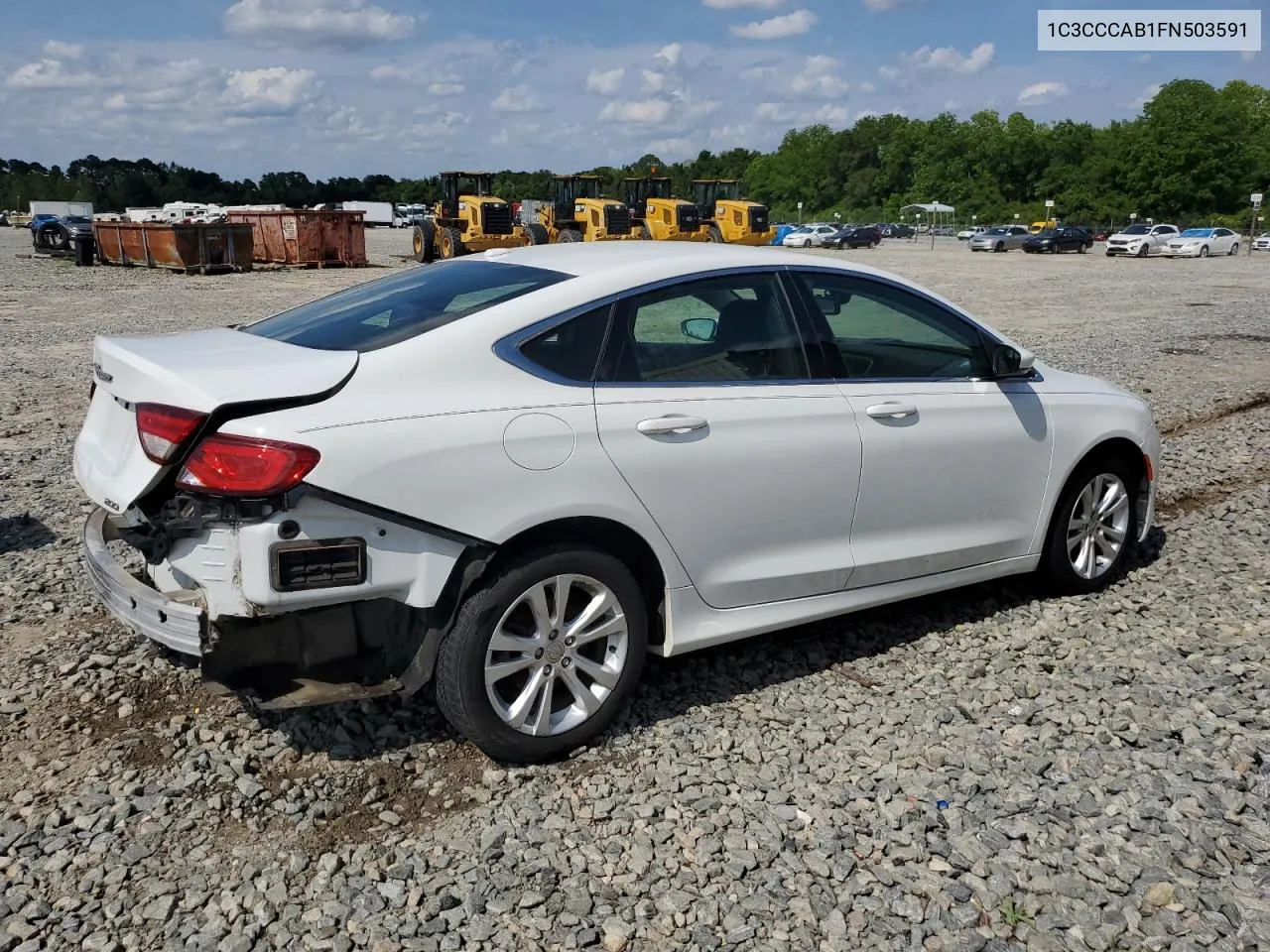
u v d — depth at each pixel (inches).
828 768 140.0
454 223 1300.4
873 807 131.2
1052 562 197.5
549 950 106.6
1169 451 322.0
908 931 110.1
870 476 164.7
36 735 144.9
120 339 146.0
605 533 143.0
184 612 122.0
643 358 146.0
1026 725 152.7
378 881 116.5
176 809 128.8
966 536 181.2
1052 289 1001.5
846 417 161.6
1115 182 4018.2
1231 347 545.6
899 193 4997.5
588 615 140.4
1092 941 108.5
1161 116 3818.9
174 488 126.0
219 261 1128.2
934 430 171.8
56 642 173.3
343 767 138.9
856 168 5364.2
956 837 125.3
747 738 147.7
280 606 120.9
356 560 123.3
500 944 107.2
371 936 107.9
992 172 4562.0
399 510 124.1
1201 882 117.5
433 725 150.1
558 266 152.6
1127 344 556.7
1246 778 137.3
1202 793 133.8
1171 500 274.4
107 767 137.2
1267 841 124.3
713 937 108.9
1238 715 153.8
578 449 135.9
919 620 191.5
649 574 149.5
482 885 115.6
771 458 152.9
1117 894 115.6
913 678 167.2
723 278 155.9
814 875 118.6
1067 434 191.6
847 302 169.0
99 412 146.8
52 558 213.2
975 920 111.5
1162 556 226.5
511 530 131.0
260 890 114.5
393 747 144.3
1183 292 965.2
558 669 139.3
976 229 2925.7
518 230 1283.2
